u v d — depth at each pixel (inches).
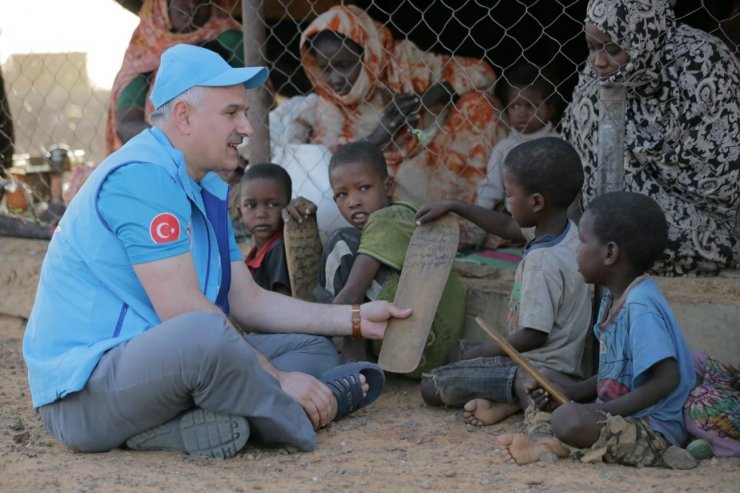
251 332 153.8
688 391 130.1
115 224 126.6
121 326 127.8
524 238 159.2
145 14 223.3
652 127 160.9
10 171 244.7
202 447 127.7
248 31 190.1
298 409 131.1
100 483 119.6
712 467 125.0
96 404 126.2
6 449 133.5
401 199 202.1
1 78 244.5
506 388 142.9
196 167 133.6
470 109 202.2
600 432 124.3
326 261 166.1
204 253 136.5
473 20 246.2
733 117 158.2
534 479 120.3
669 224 161.2
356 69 196.9
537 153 145.4
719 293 157.4
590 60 157.8
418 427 143.2
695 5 214.5
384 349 151.1
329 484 119.6
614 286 132.1
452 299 163.8
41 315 131.3
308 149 195.0
